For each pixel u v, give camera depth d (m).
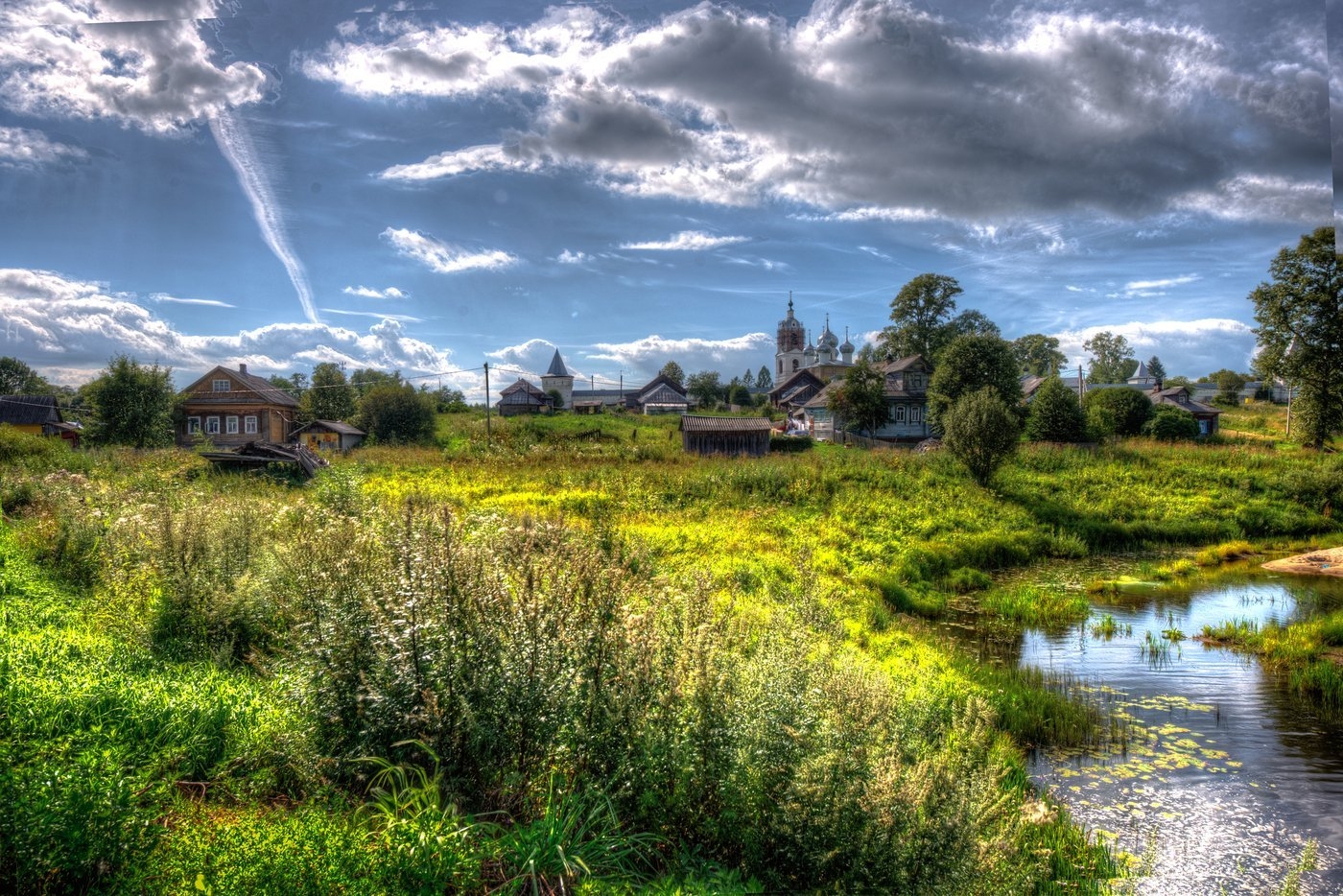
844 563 15.88
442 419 62.25
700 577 5.05
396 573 4.20
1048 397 38.59
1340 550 20.80
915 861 3.49
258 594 6.27
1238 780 7.38
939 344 62.53
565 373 100.06
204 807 3.46
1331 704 9.52
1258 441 41.88
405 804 3.39
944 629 13.23
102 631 6.26
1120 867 5.75
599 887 3.09
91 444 35.00
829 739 3.81
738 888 3.40
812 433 56.53
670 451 38.97
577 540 4.88
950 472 28.41
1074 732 8.39
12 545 9.74
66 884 2.74
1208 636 12.87
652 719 3.82
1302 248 30.16
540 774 3.77
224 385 49.78
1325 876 5.75
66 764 3.21
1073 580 17.92
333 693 3.89
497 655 3.85
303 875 2.79
